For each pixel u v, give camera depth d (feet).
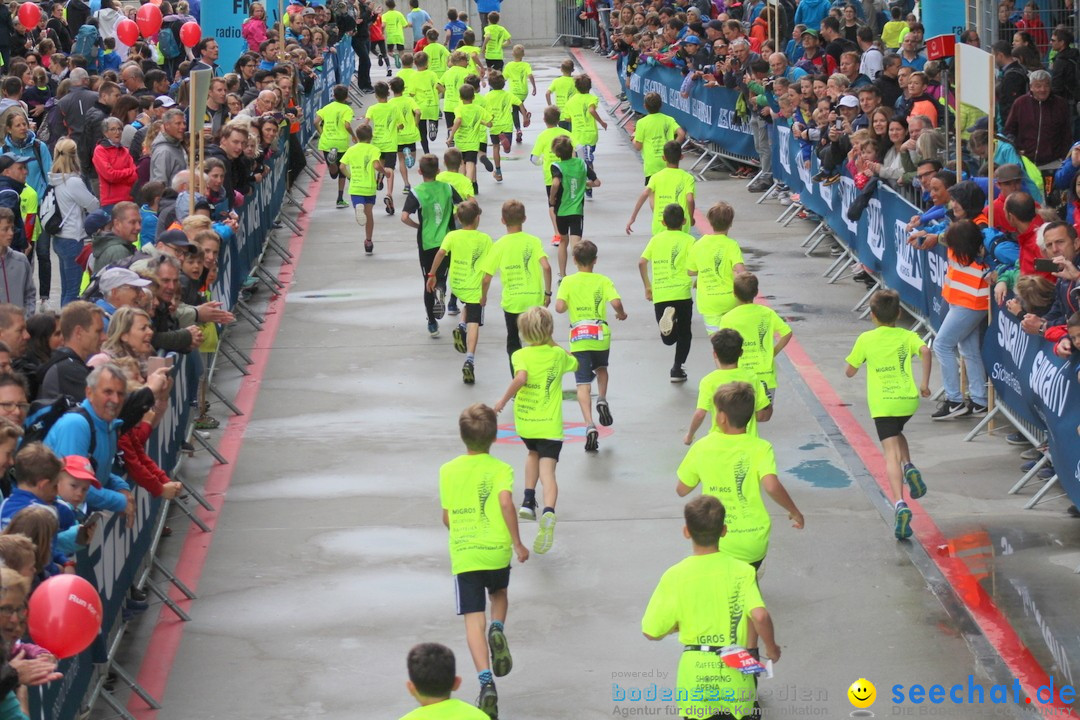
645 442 51.52
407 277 78.59
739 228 86.48
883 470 47.93
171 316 43.70
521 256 56.13
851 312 67.67
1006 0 75.10
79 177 63.00
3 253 49.49
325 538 43.52
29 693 25.18
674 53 116.98
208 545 43.16
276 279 78.13
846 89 76.38
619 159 113.29
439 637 36.76
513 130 122.11
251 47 116.26
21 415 31.53
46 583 25.57
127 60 102.99
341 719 32.55
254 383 60.23
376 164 83.05
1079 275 41.60
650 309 70.13
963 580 38.96
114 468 34.83
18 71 86.02
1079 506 40.29
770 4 101.60
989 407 50.19
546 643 36.17
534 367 41.19
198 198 55.21
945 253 53.67
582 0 188.55
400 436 53.01
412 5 171.01
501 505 32.71
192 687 34.27
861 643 35.60
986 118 57.88
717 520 27.89
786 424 53.11
